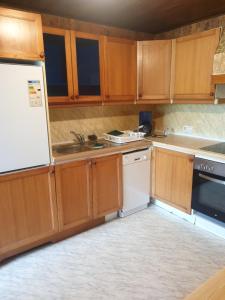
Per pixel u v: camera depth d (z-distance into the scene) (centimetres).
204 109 289
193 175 245
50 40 221
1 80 177
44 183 214
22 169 200
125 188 274
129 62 279
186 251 220
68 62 233
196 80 257
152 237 242
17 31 182
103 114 307
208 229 251
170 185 273
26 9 227
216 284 80
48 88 227
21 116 191
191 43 255
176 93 280
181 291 175
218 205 228
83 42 241
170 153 266
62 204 229
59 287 182
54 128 271
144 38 324
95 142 284
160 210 298
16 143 192
